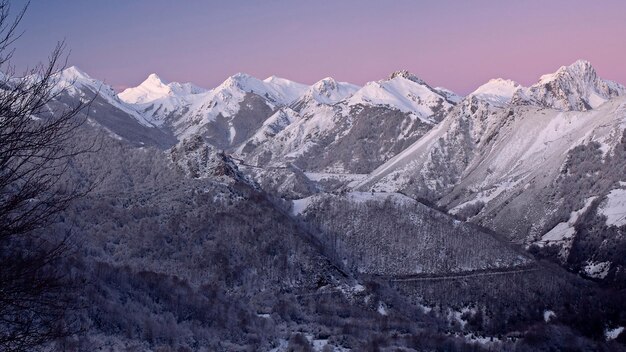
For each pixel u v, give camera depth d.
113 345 97.50
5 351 30.97
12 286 30.72
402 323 155.75
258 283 169.00
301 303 164.25
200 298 134.88
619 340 172.38
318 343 129.62
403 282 197.25
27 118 30.30
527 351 150.12
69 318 92.12
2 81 29.81
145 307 119.19
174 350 107.19
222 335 124.88
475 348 137.62
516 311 185.88
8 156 29.97
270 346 125.44
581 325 180.00
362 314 161.88
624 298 194.75
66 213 162.00
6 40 29.36
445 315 180.62
